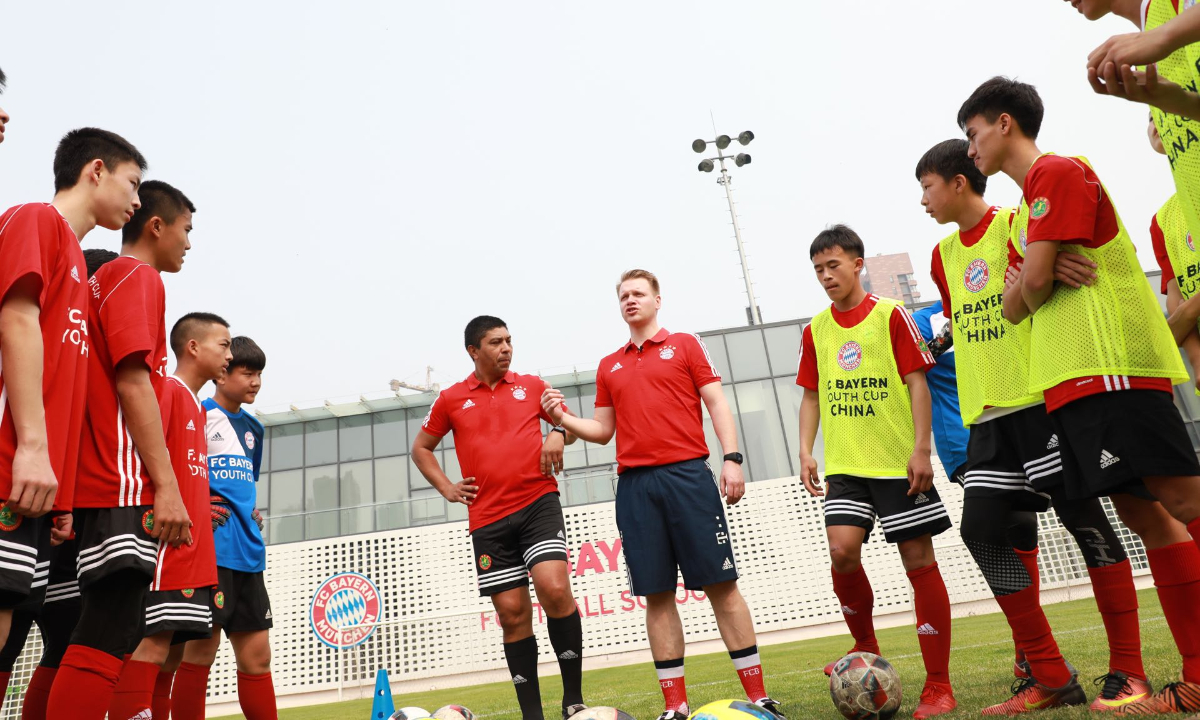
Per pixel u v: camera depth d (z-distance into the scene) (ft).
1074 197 7.12
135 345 7.07
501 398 11.75
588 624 40.88
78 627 6.77
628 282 11.24
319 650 42.11
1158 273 46.34
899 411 10.20
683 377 10.55
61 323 6.30
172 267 8.57
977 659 14.32
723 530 9.99
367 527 46.19
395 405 54.34
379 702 11.65
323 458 53.88
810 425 11.72
